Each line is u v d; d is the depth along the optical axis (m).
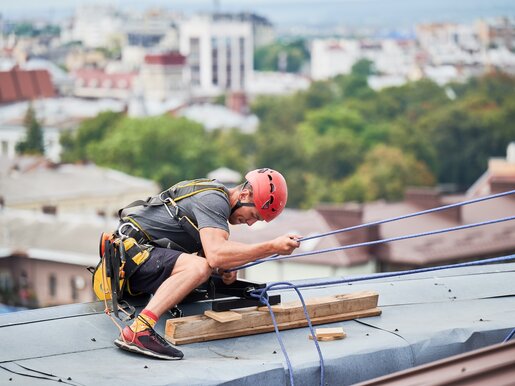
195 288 5.93
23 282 66.12
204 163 124.50
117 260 5.96
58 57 191.12
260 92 188.88
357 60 195.38
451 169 139.25
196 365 5.36
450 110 143.25
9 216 71.31
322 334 5.85
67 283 65.50
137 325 5.56
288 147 132.50
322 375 5.36
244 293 6.07
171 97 169.50
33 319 5.98
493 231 53.97
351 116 138.12
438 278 7.34
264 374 5.26
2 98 143.12
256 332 5.96
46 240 68.81
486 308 6.66
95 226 69.69
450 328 6.00
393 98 151.38
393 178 128.25
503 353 4.19
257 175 6.00
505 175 94.12
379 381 4.31
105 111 130.50
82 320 5.99
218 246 5.72
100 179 89.69
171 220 5.98
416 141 137.38
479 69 184.88
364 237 50.62
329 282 6.95
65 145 128.75
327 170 129.62
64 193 85.56
